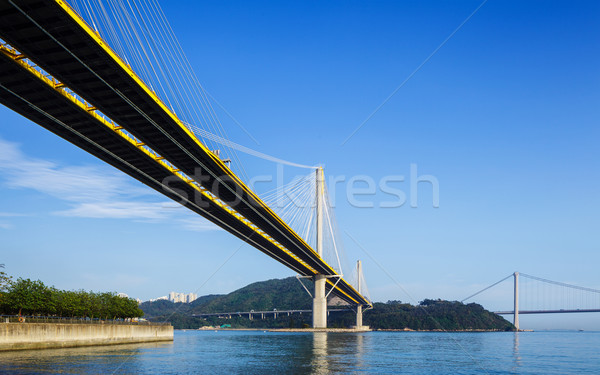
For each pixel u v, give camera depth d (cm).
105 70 6550
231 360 7975
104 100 7381
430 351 10762
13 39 5903
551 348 13062
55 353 7700
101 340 10181
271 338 17875
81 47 6038
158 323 13662
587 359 9306
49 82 6925
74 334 9150
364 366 7306
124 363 6800
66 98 7256
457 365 7719
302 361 7931
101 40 6056
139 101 7406
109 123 8244
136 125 8188
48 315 10531
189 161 9781
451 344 14275
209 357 8500
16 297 9619
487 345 14288
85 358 7131
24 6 5278
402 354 9719
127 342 11462
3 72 6625
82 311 11775
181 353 9194
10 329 7594
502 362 8481
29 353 7488
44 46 6059
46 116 7806
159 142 8881
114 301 13888
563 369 7544
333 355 9238
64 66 6481
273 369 6769
